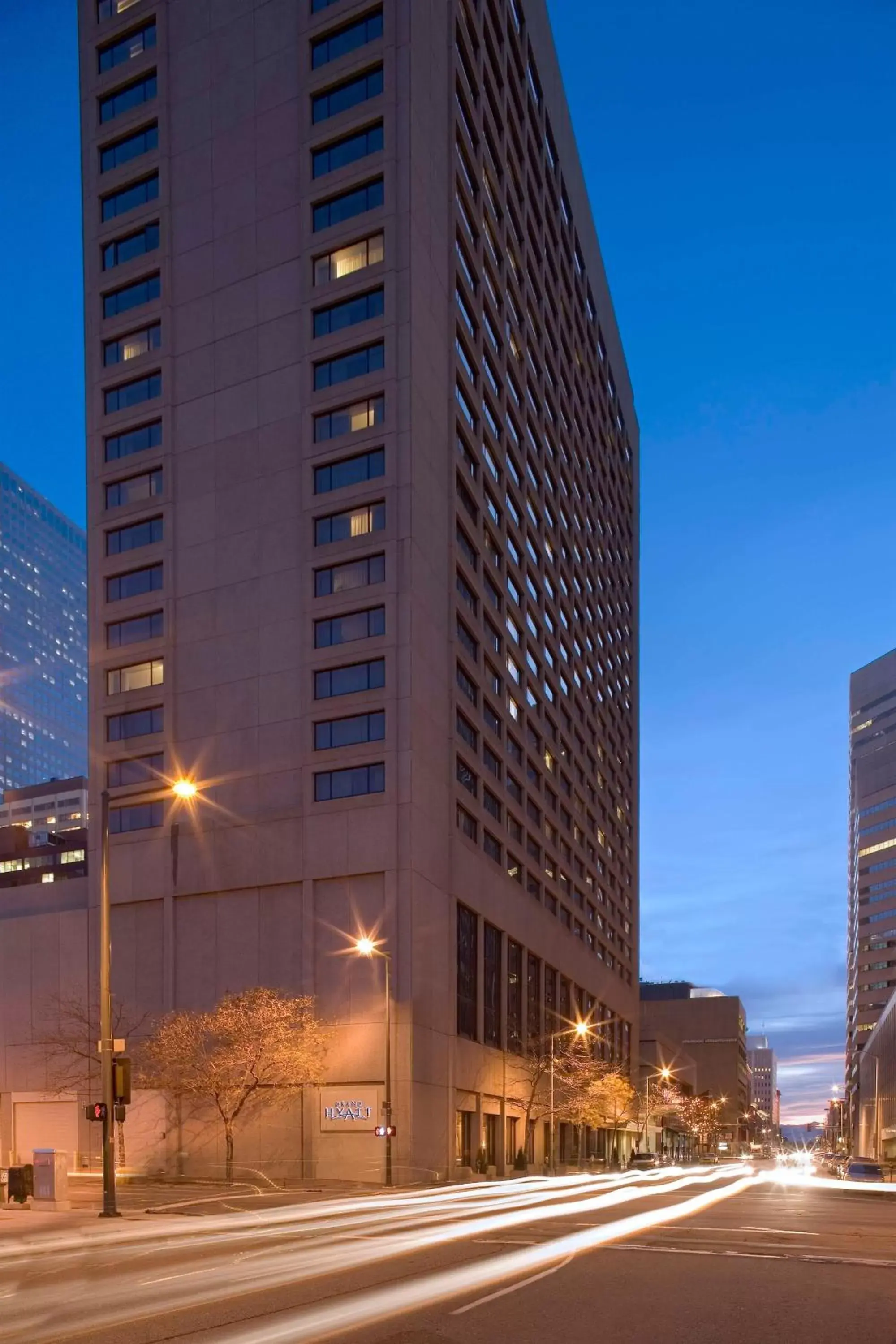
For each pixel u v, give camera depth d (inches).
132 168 2490.2
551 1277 546.3
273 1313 430.0
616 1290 508.1
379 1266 580.7
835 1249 725.3
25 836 4928.6
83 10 2588.6
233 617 2219.5
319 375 2237.9
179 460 2342.5
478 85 2691.9
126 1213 1016.9
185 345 2378.2
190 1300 461.4
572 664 3550.7
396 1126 1825.8
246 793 2123.5
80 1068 2199.8
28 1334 387.2
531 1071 2603.3
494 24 2933.1
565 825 3331.7
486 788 2482.8
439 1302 463.2
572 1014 3314.5
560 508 3469.5
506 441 2807.6
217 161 2396.7
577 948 3417.8
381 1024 1904.5
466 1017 2240.4
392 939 1930.4
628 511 4909.0
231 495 2271.2
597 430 4192.9
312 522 2172.7
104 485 2437.3
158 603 2303.2
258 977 2030.0
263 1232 783.7
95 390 2474.2
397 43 2220.7
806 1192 1781.5
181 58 2470.5
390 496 2100.1
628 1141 4392.2
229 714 2181.3
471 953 2315.5
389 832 1972.2
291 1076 1835.6
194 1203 1182.3
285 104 2335.1
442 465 2290.8
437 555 2222.0
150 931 2167.8
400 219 2174.0
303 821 2052.2
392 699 2023.9
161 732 2244.1
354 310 2219.5
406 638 2037.4
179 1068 1846.7
